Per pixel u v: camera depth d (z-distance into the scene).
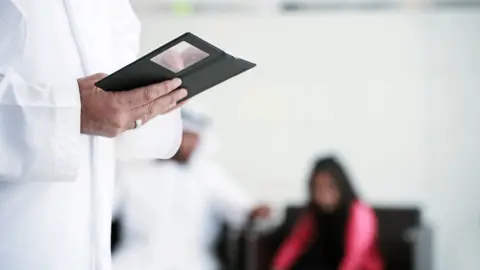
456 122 5.41
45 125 1.19
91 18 1.33
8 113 1.19
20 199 1.26
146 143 1.48
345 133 5.47
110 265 1.37
